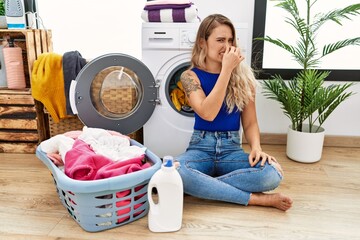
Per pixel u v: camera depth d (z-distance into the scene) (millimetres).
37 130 2143
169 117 1915
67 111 1992
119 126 1894
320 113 2068
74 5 2436
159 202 1269
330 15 1885
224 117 1564
